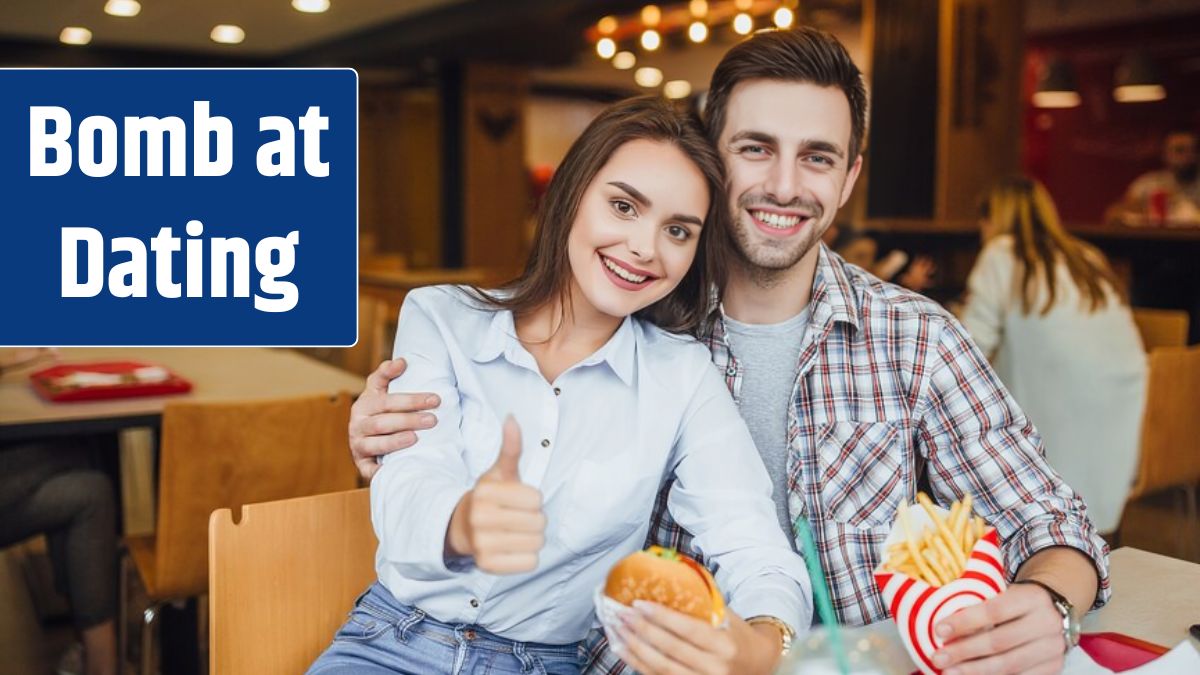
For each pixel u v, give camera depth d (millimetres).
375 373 1278
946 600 965
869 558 1391
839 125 1323
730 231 1370
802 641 940
